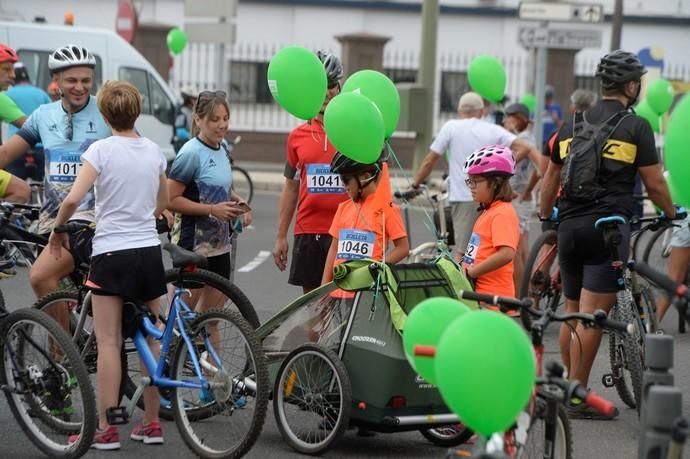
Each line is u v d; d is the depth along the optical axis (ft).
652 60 164.04
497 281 51.96
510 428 35.17
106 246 46.09
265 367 45.16
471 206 79.10
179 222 56.13
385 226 50.44
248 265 101.24
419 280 47.47
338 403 47.14
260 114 236.02
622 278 53.47
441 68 247.91
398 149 215.31
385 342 46.19
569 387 32.01
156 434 48.96
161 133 147.13
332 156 56.70
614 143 52.90
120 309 47.01
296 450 48.34
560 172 55.62
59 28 137.69
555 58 209.67
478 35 248.52
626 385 56.70
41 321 46.44
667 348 36.29
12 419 52.90
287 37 244.22
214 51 230.27
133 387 51.57
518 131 98.78
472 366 28.53
